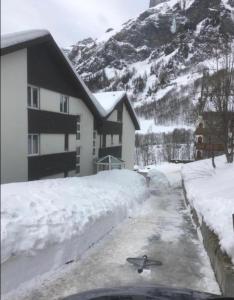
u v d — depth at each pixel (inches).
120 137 1208.2
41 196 367.2
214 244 324.8
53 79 660.1
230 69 769.6
